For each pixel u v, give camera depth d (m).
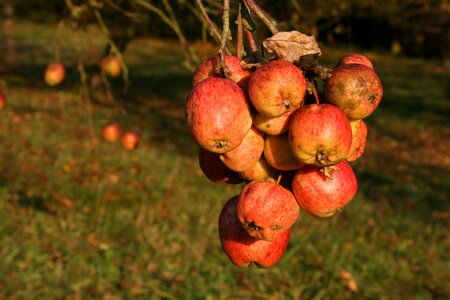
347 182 1.23
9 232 5.40
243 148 1.19
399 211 6.78
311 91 1.16
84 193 6.60
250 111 1.16
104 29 3.87
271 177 1.28
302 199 1.23
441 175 8.86
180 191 6.95
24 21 26.78
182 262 5.14
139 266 5.00
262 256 1.33
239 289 4.80
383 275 5.14
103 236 5.52
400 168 9.20
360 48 22.69
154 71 17.45
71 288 4.53
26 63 17.23
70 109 11.02
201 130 1.12
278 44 1.17
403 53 22.38
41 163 7.72
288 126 1.15
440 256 5.58
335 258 5.38
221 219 1.37
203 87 1.13
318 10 5.21
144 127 10.54
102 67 4.78
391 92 15.59
